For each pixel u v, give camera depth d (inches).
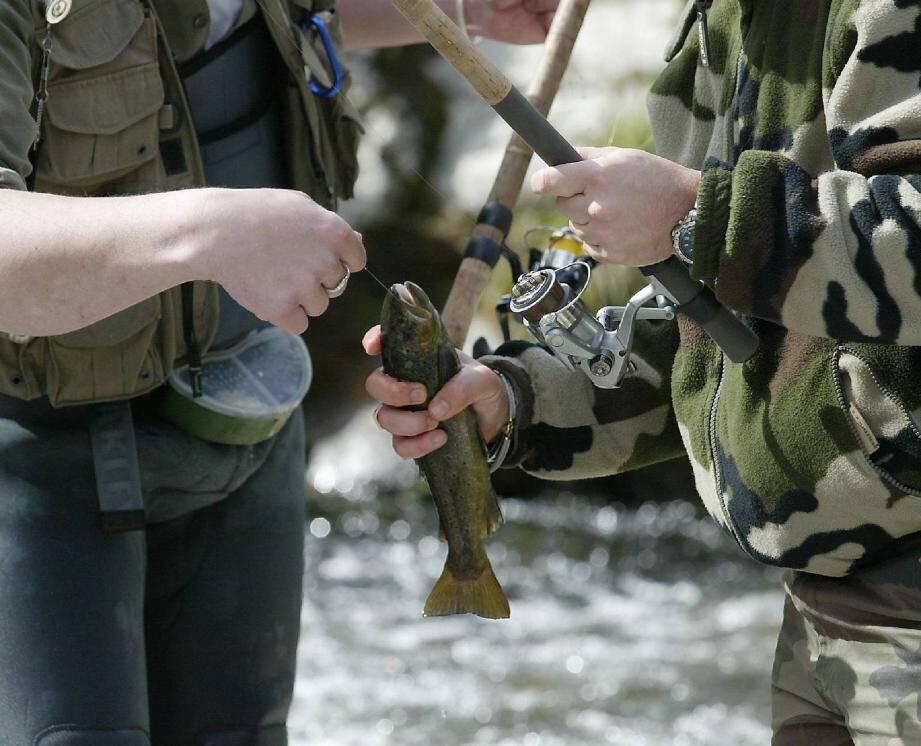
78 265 154.9
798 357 167.5
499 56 660.7
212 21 197.9
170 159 189.5
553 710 428.8
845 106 157.5
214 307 193.8
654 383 199.8
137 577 191.9
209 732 205.0
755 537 175.5
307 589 597.6
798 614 186.1
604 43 587.2
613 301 537.6
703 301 164.2
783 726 188.7
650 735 404.2
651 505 721.6
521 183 203.2
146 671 203.2
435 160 750.5
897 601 166.7
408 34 246.2
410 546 675.4
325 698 440.8
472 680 461.1
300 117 209.2
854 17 155.6
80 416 189.0
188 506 201.2
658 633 528.1
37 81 175.9
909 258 147.1
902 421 159.3
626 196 158.7
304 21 213.3
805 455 166.2
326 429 753.0
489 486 186.7
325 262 153.9
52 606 181.9
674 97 197.0
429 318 173.9
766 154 154.6
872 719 169.3
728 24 187.2
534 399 200.2
